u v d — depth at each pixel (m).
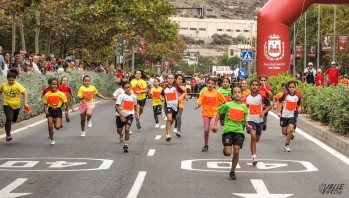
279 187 12.51
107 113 32.62
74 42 50.84
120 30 50.12
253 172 14.37
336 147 18.97
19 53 28.80
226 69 115.44
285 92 19.52
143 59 87.38
